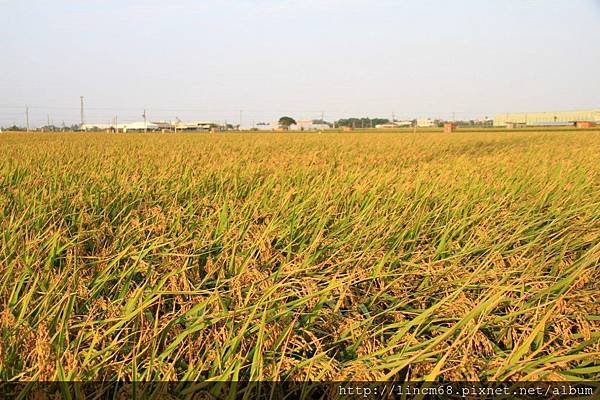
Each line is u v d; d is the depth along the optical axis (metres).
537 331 2.59
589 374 2.72
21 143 19.84
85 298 3.22
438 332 3.12
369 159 12.75
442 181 7.52
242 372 2.65
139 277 3.99
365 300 3.54
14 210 5.46
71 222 5.33
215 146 18.41
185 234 4.78
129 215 5.29
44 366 2.32
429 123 102.50
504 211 5.91
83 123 76.31
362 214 5.33
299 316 3.13
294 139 26.58
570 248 4.64
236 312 2.79
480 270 3.68
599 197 6.80
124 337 2.74
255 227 4.91
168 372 2.35
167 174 8.31
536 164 10.78
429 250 4.63
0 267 3.57
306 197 6.38
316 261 4.24
